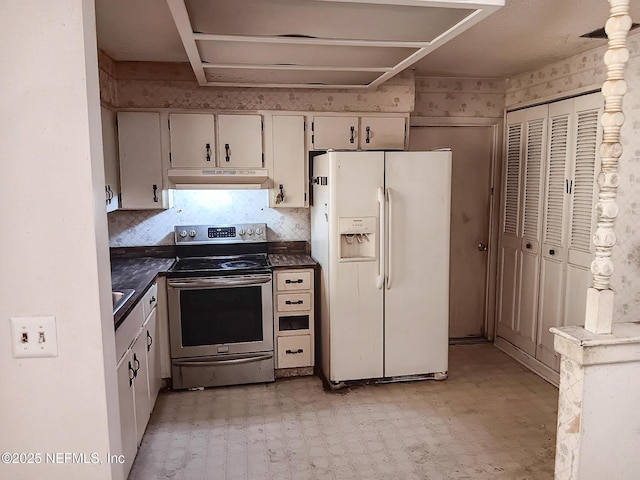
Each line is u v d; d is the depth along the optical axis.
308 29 2.23
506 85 4.23
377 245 3.36
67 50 1.29
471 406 3.20
